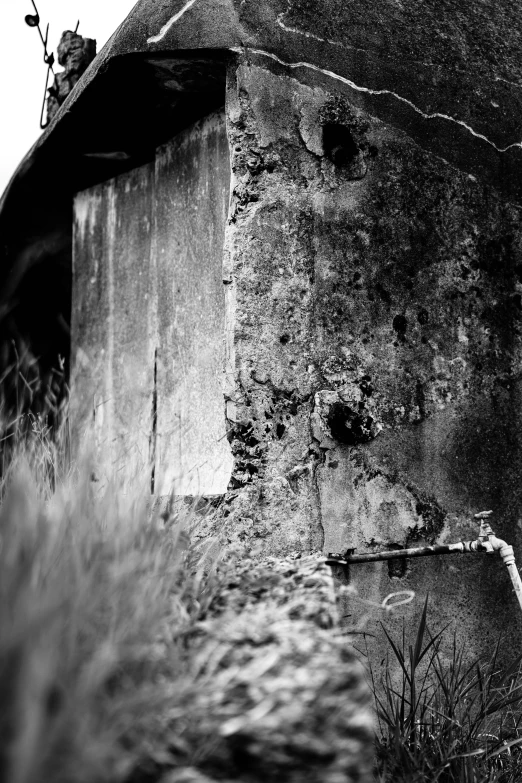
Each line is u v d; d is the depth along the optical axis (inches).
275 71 125.1
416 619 127.9
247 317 120.9
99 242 181.9
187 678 57.9
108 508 78.9
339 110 129.3
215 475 141.2
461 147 138.3
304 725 53.1
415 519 129.1
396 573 127.8
